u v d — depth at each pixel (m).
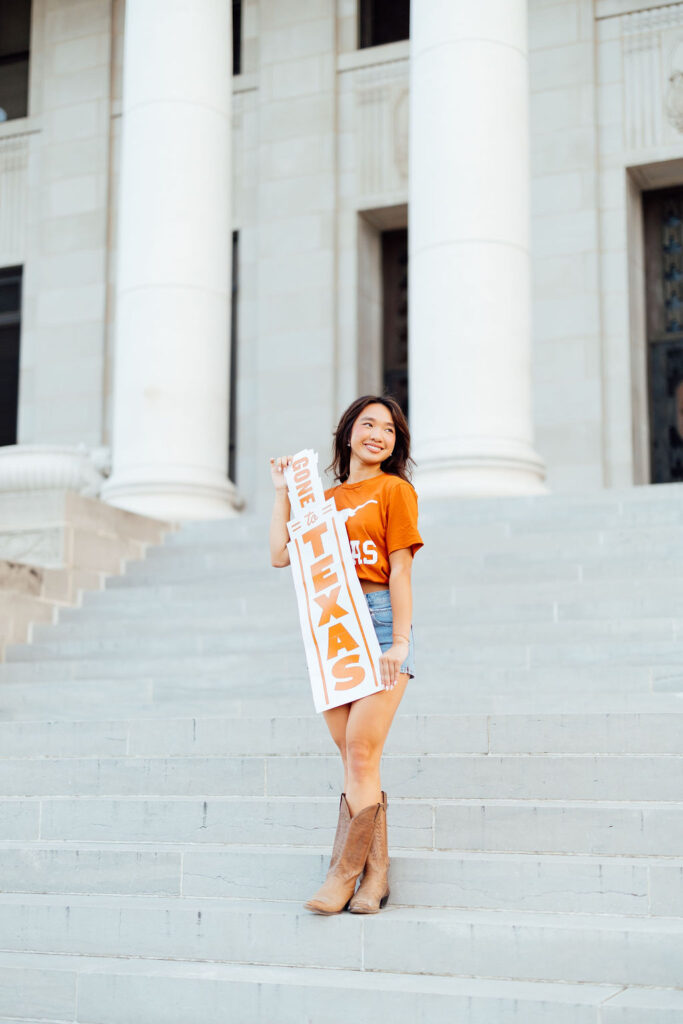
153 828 6.05
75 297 18.41
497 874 5.09
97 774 6.57
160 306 12.97
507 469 11.38
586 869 4.98
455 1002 4.35
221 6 13.67
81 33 18.86
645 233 16.45
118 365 13.23
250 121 17.73
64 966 4.97
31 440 18.42
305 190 17.20
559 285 15.73
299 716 7.51
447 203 11.73
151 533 12.25
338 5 17.39
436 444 11.55
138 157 13.25
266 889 5.41
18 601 10.32
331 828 5.74
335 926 4.88
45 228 18.73
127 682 8.64
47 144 18.89
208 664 8.85
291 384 16.95
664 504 9.88
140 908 5.20
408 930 4.78
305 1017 4.53
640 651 7.79
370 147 17.03
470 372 11.53
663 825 5.25
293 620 9.50
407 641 5.02
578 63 15.91
